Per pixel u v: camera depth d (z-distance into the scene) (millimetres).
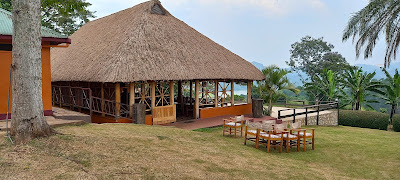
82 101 14406
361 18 13445
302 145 10141
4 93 8719
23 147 5641
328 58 38844
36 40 6129
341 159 8609
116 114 12039
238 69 16062
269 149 9188
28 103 6039
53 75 15375
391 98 21516
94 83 14164
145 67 12180
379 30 13180
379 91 22125
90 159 5434
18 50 5984
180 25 16453
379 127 18328
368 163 8273
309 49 40469
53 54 19438
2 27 8680
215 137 10375
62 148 5789
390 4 12609
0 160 5000
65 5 13422
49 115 9562
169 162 5926
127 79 11289
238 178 5629
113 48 13117
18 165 4891
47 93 9523
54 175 4641
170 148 7090
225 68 15359
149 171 5266
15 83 6035
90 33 18531
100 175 4809
